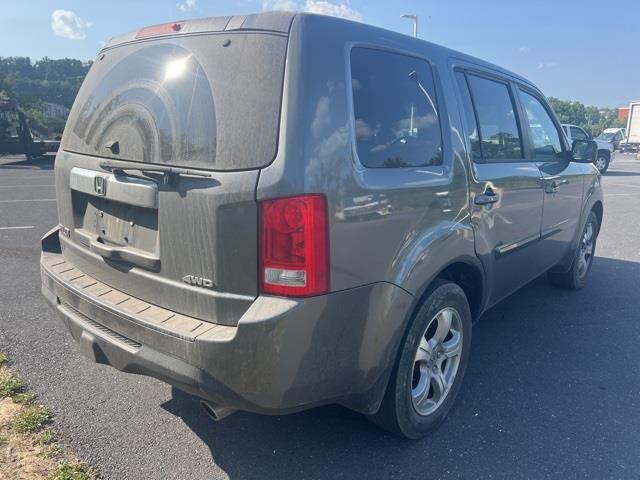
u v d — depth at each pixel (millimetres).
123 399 3426
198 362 2312
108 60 3137
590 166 5551
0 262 6410
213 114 2398
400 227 2678
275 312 2207
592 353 4285
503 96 3945
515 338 4547
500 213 3609
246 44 2420
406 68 2941
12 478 2625
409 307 2732
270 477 2754
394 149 2730
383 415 2898
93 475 2707
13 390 3453
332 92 2404
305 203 2232
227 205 2283
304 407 2430
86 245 3102
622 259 7242
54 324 4539
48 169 20109
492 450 3014
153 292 2652
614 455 2990
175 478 2723
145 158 2643
